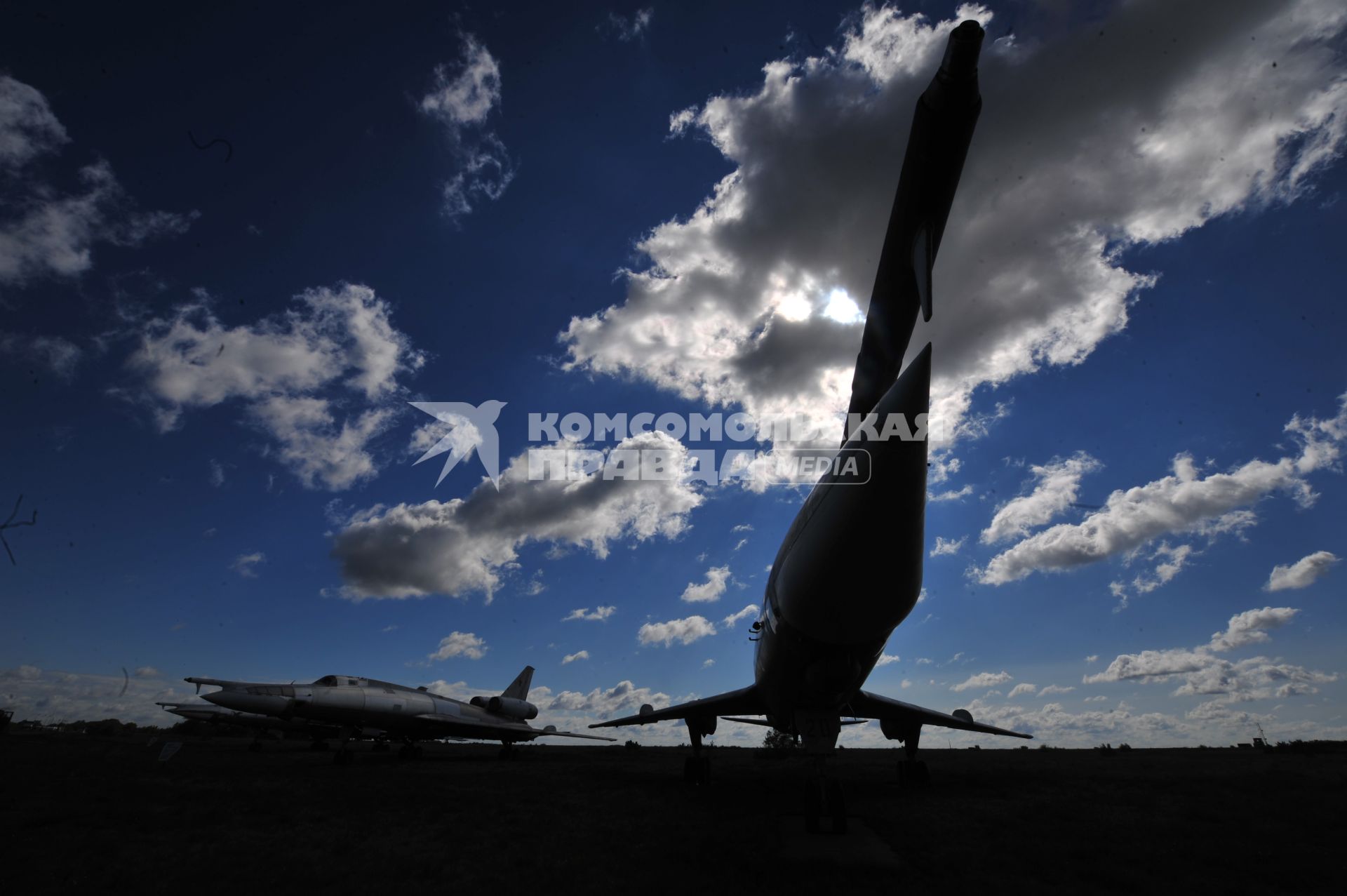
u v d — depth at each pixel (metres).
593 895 6.60
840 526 8.91
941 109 6.25
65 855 8.22
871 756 38.31
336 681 26.86
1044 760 30.14
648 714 18.67
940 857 8.22
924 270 6.66
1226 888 7.03
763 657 13.67
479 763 26.06
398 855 8.35
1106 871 7.43
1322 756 27.55
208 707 31.25
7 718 38.62
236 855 8.30
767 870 7.50
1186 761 25.56
